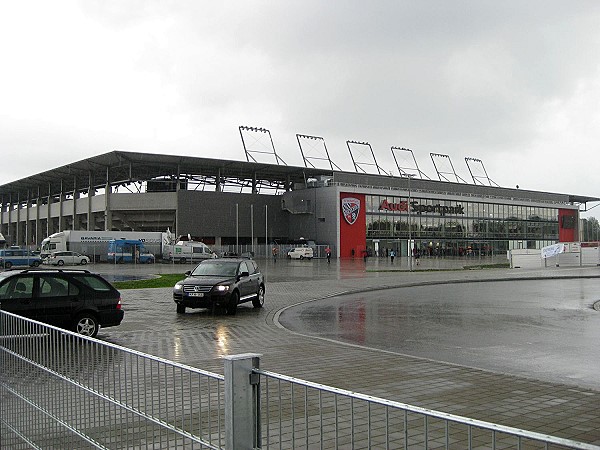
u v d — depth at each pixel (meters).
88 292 11.88
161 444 3.36
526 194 106.56
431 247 89.56
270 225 87.69
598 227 148.12
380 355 9.84
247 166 82.88
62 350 4.19
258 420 2.92
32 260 54.53
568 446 1.89
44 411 4.37
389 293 25.14
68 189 93.50
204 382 3.65
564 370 9.12
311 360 9.40
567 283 31.22
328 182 84.50
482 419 5.98
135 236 63.50
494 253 97.56
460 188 96.56
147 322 15.01
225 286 16.83
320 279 33.56
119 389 3.64
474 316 16.67
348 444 4.51
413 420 5.58
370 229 83.38
